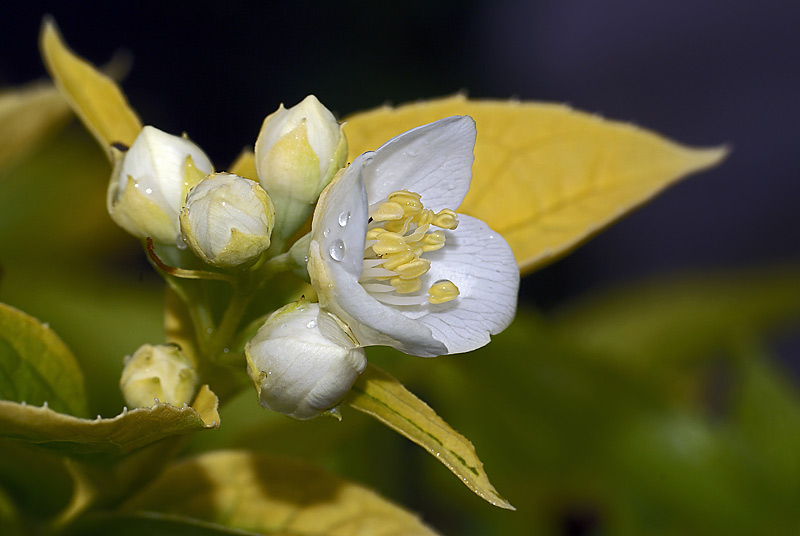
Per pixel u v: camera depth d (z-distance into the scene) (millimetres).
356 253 228
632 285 382
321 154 240
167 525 246
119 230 383
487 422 303
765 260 713
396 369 281
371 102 604
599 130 266
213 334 241
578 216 261
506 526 310
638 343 353
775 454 298
